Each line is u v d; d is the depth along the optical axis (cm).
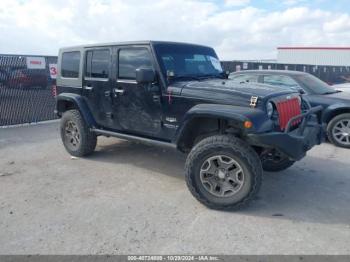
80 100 570
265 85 448
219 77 519
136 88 475
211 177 389
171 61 464
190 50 503
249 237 330
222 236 332
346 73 2350
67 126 602
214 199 386
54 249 311
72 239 327
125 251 307
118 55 498
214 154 379
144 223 359
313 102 684
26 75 974
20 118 978
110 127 540
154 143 468
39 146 695
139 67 470
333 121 673
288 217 372
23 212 387
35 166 557
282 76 734
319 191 446
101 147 664
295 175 507
